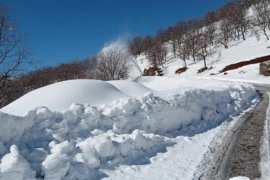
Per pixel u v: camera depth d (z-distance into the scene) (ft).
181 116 33.24
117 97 34.47
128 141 22.89
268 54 181.27
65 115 23.34
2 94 57.47
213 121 37.86
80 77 118.83
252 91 65.21
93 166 19.79
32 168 17.30
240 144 26.86
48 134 21.13
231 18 303.48
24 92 62.23
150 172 20.35
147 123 28.43
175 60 292.61
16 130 19.39
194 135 30.91
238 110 46.37
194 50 259.60
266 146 25.71
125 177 19.38
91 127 24.49
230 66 185.88
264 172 19.79
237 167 21.04
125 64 142.10
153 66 265.54
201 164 22.07
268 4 296.51
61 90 32.07
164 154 24.12
